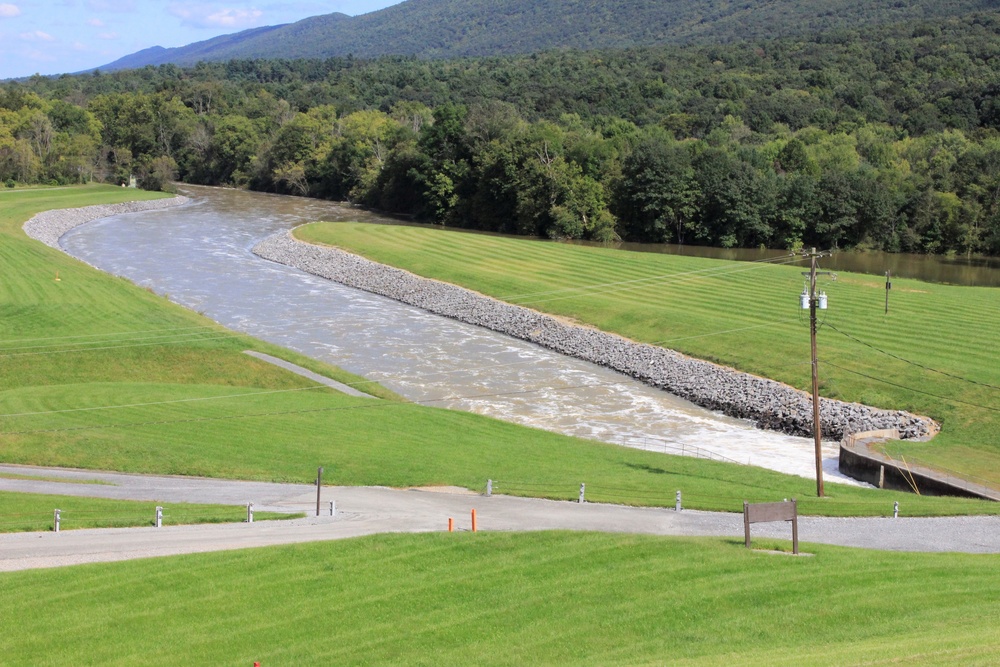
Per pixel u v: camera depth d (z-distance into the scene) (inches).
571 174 5639.8
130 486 1535.4
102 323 2748.5
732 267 3897.6
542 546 1064.8
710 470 1711.4
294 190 7780.5
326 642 838.5
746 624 838.5
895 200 5275.6
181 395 2151.8
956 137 5940.0
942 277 4220.0
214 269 3996.1
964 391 2137.1
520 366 2591.0
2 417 1926.7
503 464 1702.8
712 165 5477.4
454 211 6195.9
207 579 983.6
